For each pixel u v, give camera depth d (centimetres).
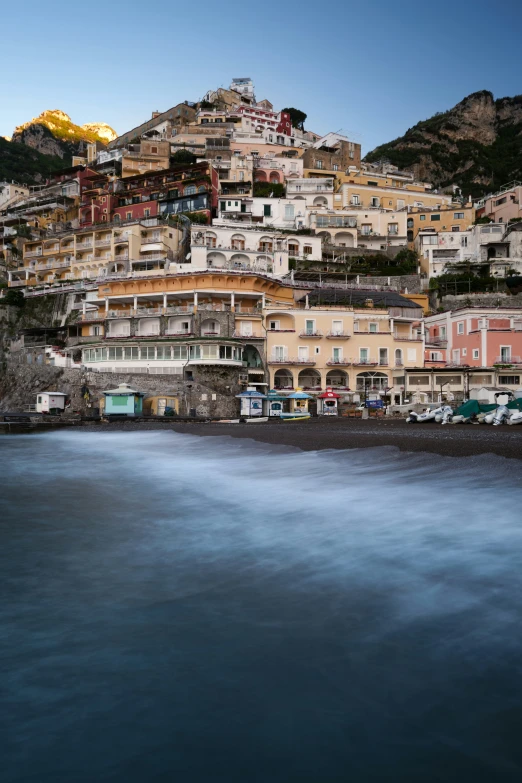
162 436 3547
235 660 534
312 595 698
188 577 786
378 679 492
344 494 1327
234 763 395
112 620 636
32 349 7262
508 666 505
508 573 736
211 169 10362
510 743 405
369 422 4053
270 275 7225
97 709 458
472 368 6300
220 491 1511
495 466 1392
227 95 16688
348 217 10044
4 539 1009
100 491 1547
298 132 16712
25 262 9956
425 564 789
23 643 578
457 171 18025
